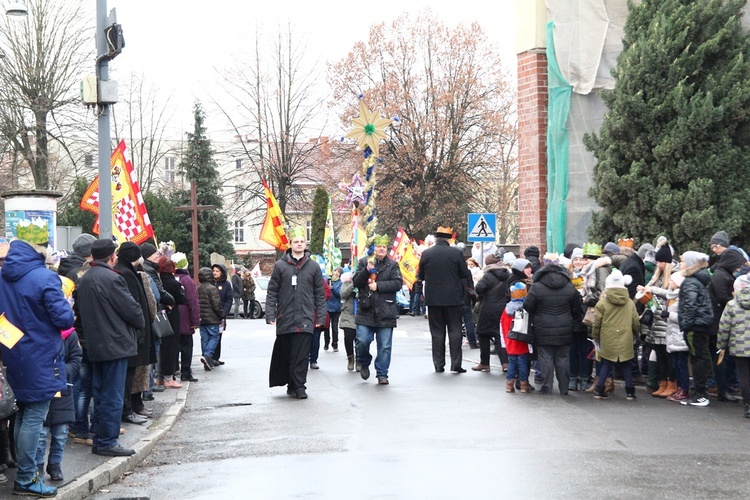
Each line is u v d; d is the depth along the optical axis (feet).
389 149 159.22
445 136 157.38
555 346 41.93
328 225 68.85
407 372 51.19
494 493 23.72
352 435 32.50
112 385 29.43
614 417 35.76
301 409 39.27
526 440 31.01
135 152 204.95
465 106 157.79
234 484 25.94
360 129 52.13
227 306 59.36
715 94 60.29
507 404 39.11
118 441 32.45
